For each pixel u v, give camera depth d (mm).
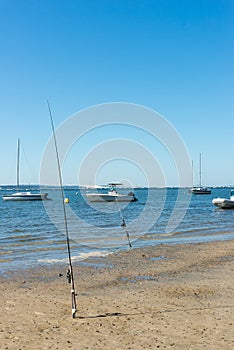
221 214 45531
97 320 9016
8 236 26000
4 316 9406
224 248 21109
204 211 50188
